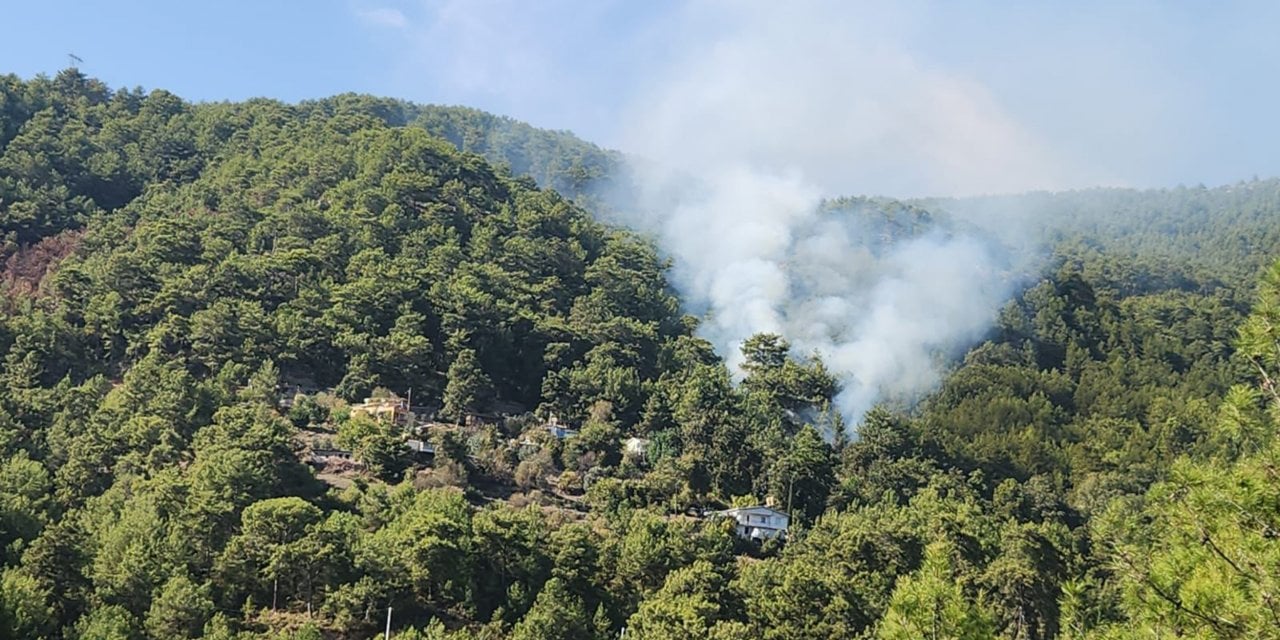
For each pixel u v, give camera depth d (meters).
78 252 127.88
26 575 61.44
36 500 73.00
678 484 95.31
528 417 111.69
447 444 94.62
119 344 108.00
